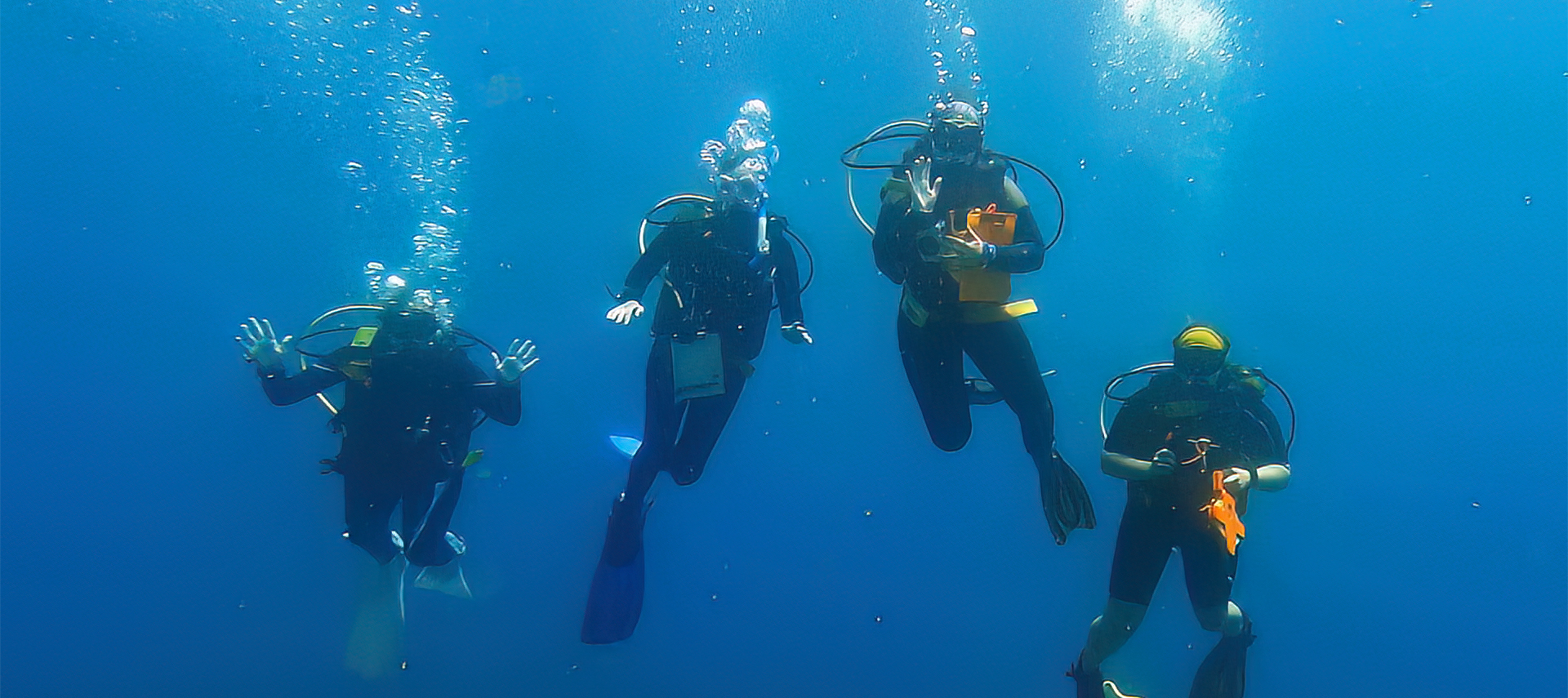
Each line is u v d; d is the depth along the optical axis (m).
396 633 5.16
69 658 10.91
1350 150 7.76
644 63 8.75
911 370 4.02
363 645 5.10
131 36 9.44
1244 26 7.28
